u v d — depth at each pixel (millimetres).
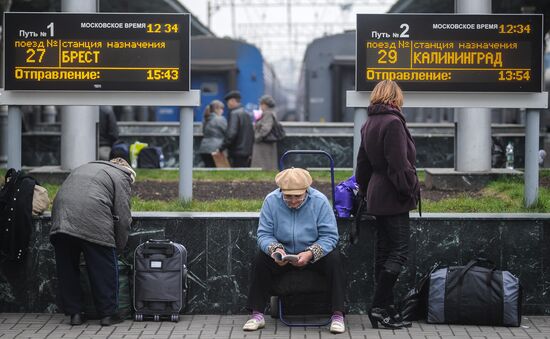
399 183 7496
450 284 7945
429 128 21203
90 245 7934
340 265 7855
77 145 12461
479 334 7656
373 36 9617
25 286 8516
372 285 8422
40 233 8469
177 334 7691
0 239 8305
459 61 9664
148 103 9703
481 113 11891
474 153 11906
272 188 11750
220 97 28188
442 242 8406
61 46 9641
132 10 25266
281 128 17031
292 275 7879
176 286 8117
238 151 17453
